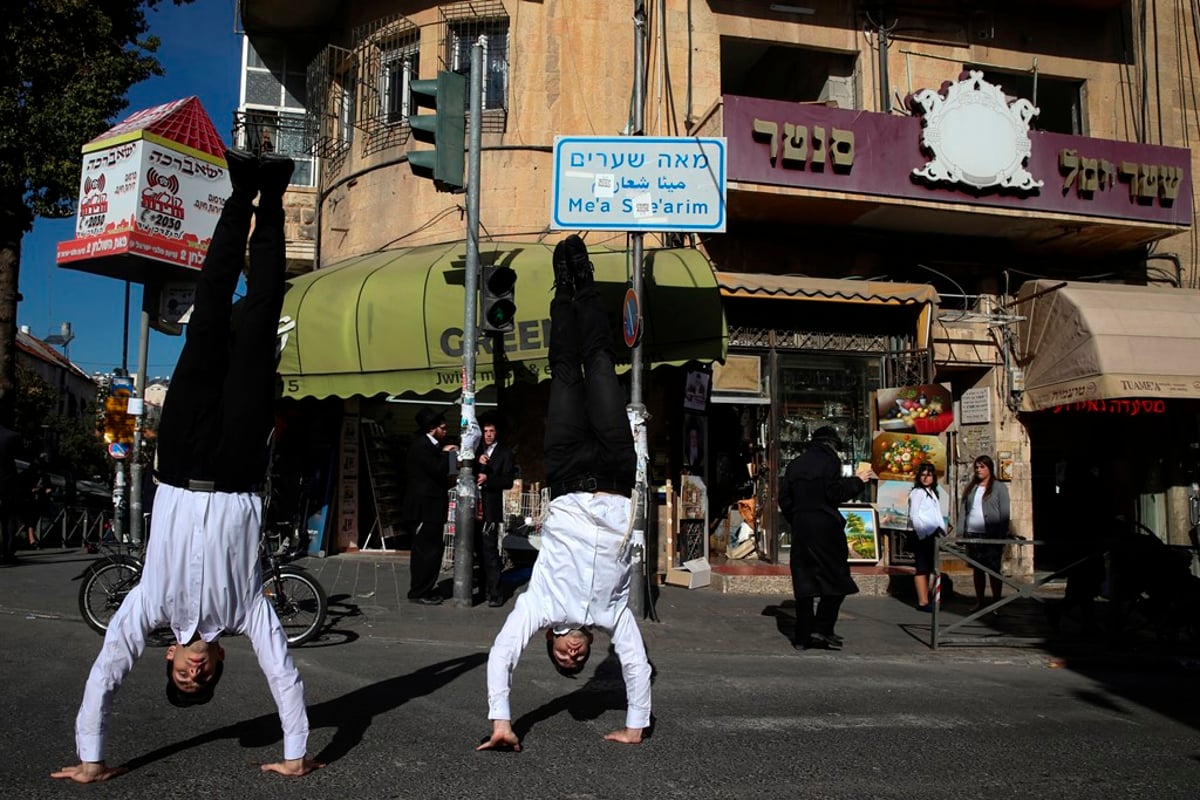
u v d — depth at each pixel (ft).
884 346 44.16
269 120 53.26
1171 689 23.04
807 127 40.19
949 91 41.86
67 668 20.34
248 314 12.10
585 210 29.99
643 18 32.63
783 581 38.01
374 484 47.32
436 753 14.60
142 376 38.52
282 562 25.91
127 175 37.50
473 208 32.24
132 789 12.41
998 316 44.93
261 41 54.39
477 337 35.96
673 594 37.27
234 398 11.98
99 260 37.52
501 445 33.12
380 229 46.88
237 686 18.92
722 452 44.70
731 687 21.07
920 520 35.60
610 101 45.09
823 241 44.60
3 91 50.70
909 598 38.75
